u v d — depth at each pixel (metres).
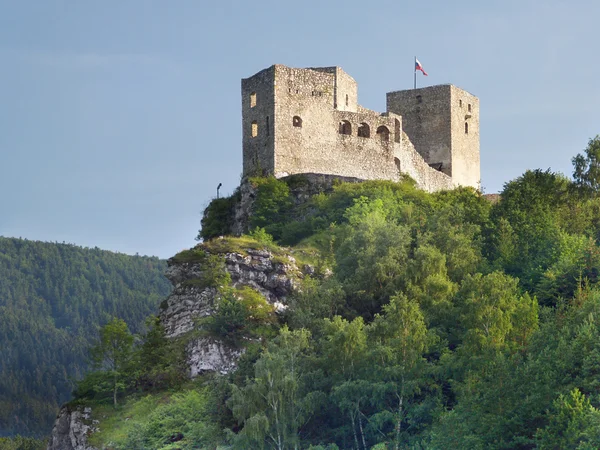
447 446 70.69
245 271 107.06
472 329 80.31
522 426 70.75
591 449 62.81
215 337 97.88
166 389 95.75
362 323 86.50
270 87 131.12
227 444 83.62
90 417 94.06
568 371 75.06
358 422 82.38
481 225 120.81
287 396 79.69
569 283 98.56
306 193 128.38
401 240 105.88
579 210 123.06
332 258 112.94
